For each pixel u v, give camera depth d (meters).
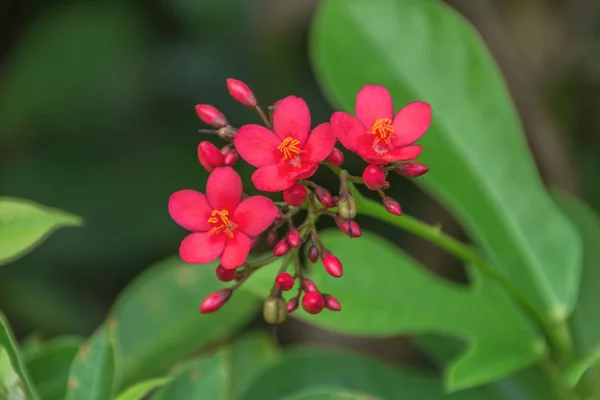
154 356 0.59
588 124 0.81
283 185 0.51
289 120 0.52
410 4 0.61
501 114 0.60
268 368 0.59
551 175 0.71
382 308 0.58
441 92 0.60
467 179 0.60
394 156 0.51
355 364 0.59
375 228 0.79
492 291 0.59
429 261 0.76
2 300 0.78
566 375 0.57
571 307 0.58
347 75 0.61
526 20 0.80
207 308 0.53
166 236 0.81
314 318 0.57
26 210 0.56
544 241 0.59
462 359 0.57
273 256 0.53
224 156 0.53
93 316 0.80
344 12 0.61
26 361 0.56
